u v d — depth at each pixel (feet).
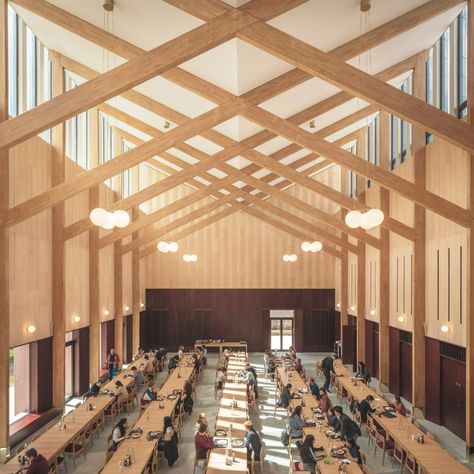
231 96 32.07
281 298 78.38
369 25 30.81
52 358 41.04
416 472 28.14
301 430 33.42
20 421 36.76
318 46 30.83
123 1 26.58
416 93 42.04
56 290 41.16
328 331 78.54
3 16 30.22
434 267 40.06
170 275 78.48
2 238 30.48
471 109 31.58
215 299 78.43
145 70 22.77
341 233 69.31
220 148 50.14
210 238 78.69
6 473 25.29
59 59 40.50
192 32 22.80
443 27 37.70
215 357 74.49
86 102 22.62
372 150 58.65
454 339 36.45
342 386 47.47
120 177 62.54
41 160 38.45
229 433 29.96
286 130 31.86
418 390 41.70
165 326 78.23
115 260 60.85
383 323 51.55
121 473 24.90
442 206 32.60
